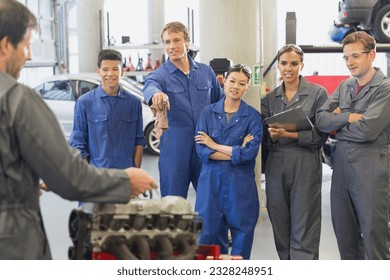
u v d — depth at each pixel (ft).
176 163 15.84
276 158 14.89
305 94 14.97
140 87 39.09
